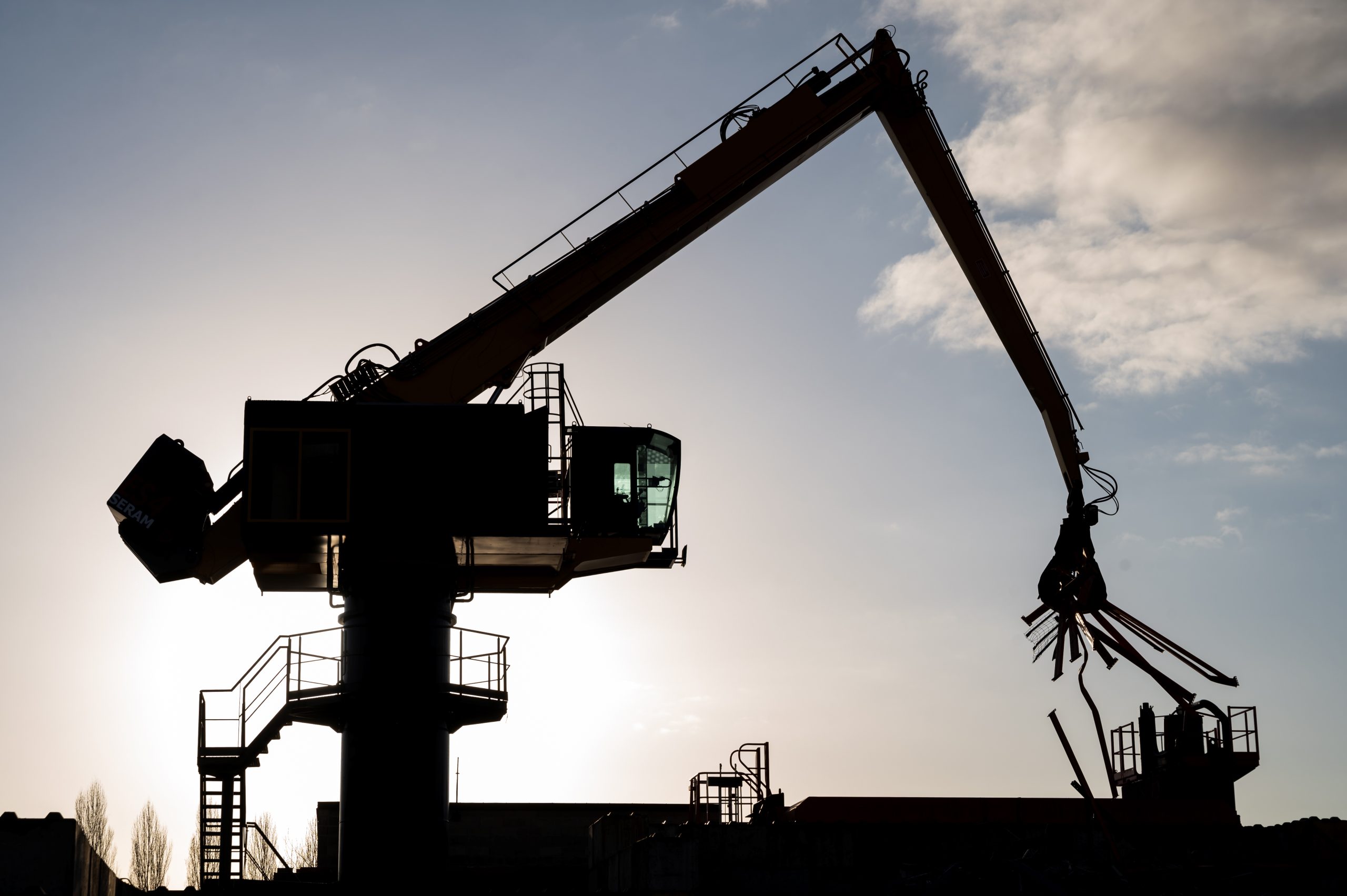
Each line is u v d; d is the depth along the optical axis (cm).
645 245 3694
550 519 3659
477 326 3678
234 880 3538
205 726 3591
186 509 3622
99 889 2825
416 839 3453
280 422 3475
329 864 4819
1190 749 3988
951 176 3728
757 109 3734
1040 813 3105
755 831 2981
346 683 3516
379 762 3481
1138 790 4162
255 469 3450
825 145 3828
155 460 3622
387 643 3512
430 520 3456
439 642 3559
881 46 3753
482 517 3472
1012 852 3038
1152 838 3075
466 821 4834
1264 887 2933
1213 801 3144
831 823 2998
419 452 3491
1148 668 2962
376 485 3459
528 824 4850
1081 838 3064
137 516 3606
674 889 2930
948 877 2931
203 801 3597
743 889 2947
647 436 3697
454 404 3581
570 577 3866
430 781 3500
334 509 3438
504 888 4356
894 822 3062
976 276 3694
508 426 3528
